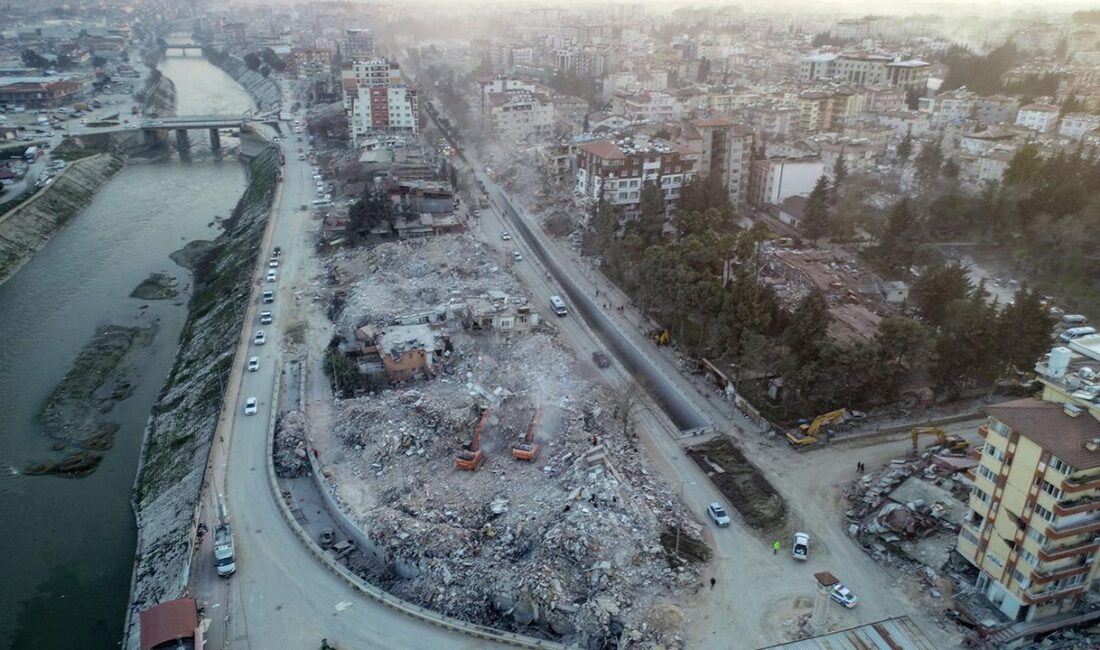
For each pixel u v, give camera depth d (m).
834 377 112.88
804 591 83.00
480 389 126.62
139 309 180.75
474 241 194.25
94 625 91.81
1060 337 110.19
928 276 136.88
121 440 130.75
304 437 115.88
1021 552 74.56
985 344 114.81
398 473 107.94
